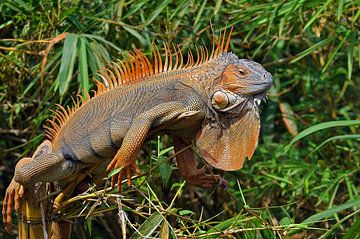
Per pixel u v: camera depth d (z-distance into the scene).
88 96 7.43
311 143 11.77
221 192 11.69
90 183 7.63
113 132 6.97
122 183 7.32
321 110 12.47
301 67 12.43
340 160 11.92
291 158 11.81
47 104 11.42
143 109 6.97
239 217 7.66
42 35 10.85
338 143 12.06
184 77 7.05
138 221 7.93
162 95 6.99
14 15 11.31
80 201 7.45
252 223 7.73
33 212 7.37
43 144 7.43
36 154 7.39
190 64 7.18
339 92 12.64
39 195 7.34
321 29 11.50
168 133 7.11
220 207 11.82
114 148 7.01
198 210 11.94
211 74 7.03
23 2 10.59
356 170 11.25
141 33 11.23
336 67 12.46
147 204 8.09
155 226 7.18
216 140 7.04
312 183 11.36
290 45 12.77
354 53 11.97
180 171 7.25
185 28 11.72
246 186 11.90
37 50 10.89
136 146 6.74
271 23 10.45
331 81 12.63
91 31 11.25
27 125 11.48
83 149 7.10
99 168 7.24
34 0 10.70
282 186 11.35
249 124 7.01
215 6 10.92
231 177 11.08
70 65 9.73
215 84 7.00
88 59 9.91
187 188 11.62
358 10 10.64
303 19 11.43
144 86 7.08
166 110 6.86
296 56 11.64
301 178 11.60
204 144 7.04
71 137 7.19
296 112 12.75
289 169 11.46
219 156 7.05
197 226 7.43
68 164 7.17
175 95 6.98
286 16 10.44
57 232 7.61
